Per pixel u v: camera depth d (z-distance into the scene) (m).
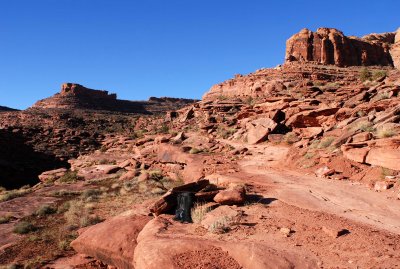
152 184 25.75
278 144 31.05
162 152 33.69
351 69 74.94
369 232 9.38
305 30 89.31
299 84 55.53
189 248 8.73
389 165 15.29
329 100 39.16
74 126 76.88
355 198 13.30
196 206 12.70
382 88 30.73
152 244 9.17
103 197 23.27
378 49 94.62
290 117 34.31
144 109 133.88
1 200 25.86
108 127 78.56
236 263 8.01
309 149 22.77
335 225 10.03
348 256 7.95
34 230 17.00
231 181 17.20
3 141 61.19
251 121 38.06
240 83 72.12
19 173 54.78
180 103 159.62
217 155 30.67
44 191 28.12
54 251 13.61
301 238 9.20
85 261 12.06
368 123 21.45
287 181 17.25
